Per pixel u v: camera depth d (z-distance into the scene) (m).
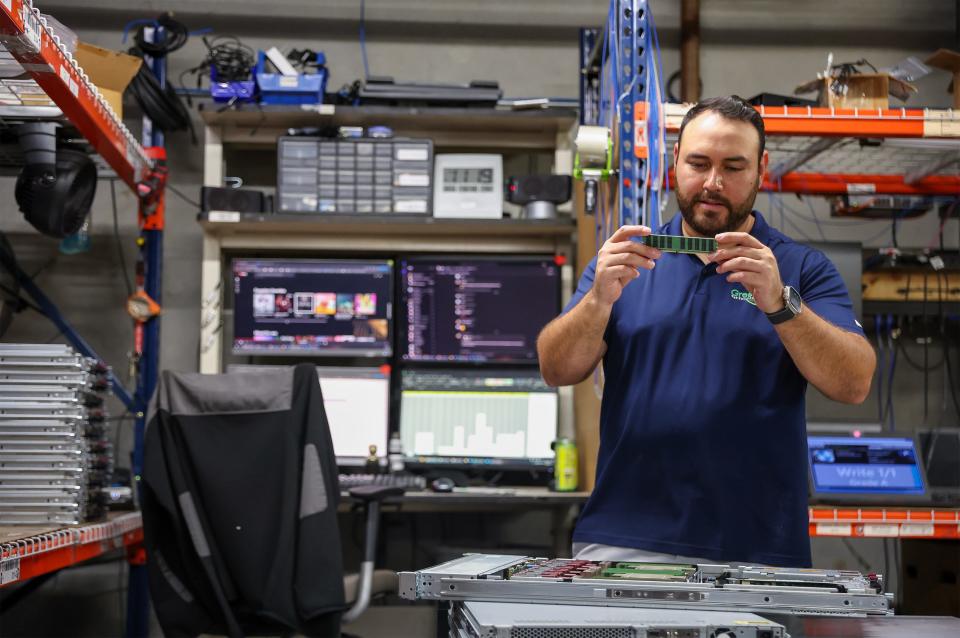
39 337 3.52
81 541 2.17
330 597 2.13
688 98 3.66
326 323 3.37
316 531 2.16
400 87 3.27
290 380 2.24
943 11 3.84
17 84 2.34
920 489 2.78
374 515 2.48
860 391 1.47
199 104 3.20
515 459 3.32
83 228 3.27
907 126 2.60
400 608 3.63
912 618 0.98
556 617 0.88
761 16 3.80
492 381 3.37
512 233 3.42
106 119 2.53
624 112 2.25
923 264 3.32
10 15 1.71
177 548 2.21
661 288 1.59
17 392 2.21
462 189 3.34
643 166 2.24
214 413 2.21
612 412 1.60
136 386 3.32
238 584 2.15
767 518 1.49
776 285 1.33
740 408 1.50
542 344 1.61
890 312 3.42
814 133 2.61
